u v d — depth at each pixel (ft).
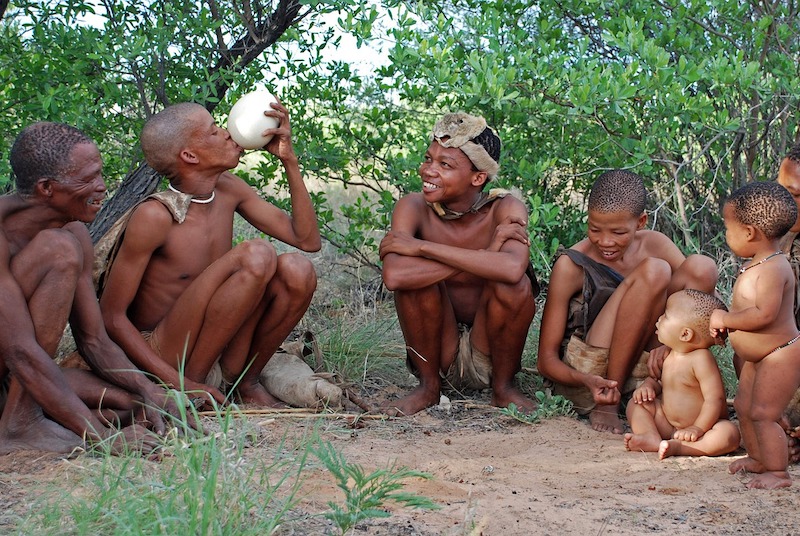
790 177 13.76
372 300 23.06
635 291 15.11
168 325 14.90
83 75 19.36
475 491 11.66
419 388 16.52
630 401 14.61
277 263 15.07
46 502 10.19
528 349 19.25
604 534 10.30
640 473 12.82
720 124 19.53
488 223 16.46
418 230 16.60
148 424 13.23
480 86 18.70
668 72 18.79
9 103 20.25
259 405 15.74
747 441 12.71
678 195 21.13
